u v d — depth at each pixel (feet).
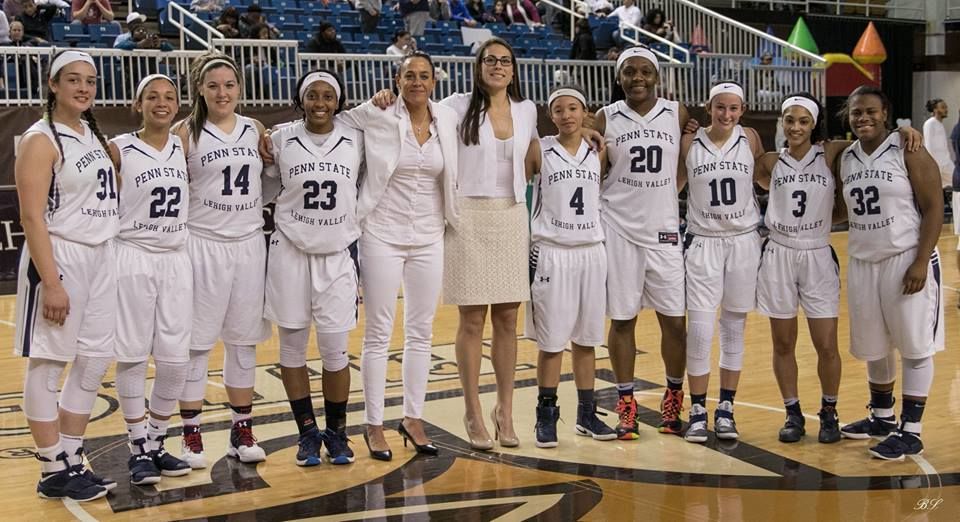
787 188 15.31
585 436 16.06
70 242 12.73
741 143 15.43
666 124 15.39
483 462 14.82
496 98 14.83
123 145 13.28
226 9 39.88
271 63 38.42
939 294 14.74
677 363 16.01
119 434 16.43
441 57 40.47
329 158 13.99
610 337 16.02
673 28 52.06
